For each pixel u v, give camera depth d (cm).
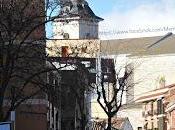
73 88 3606
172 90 7256
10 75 2719
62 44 3947
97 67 5519
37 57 2856
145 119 8519
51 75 3027
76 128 5647
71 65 3191
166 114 7400
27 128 3875
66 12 2959
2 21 2723
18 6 2775
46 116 3944
